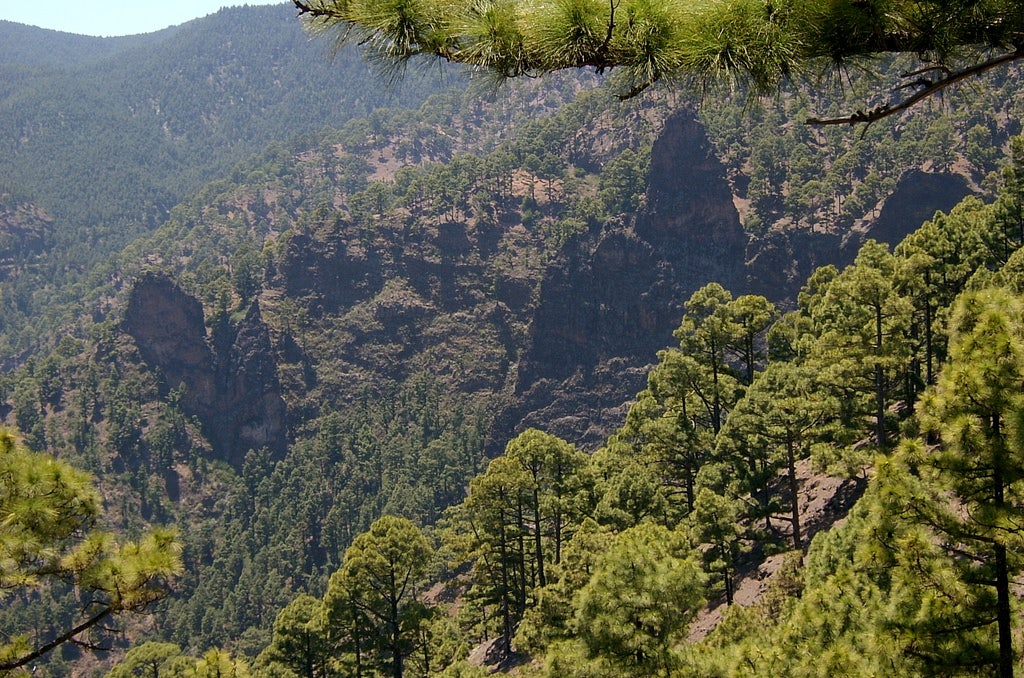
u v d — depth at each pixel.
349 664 59.34
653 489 50.31
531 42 6.40
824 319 62.56
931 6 5.96
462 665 45.19
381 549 54.44
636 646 22.97
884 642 14.44
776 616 30.02
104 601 12.79
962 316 13.77
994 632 14.03
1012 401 12.65
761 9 5.99
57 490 12.70
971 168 199.00
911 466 14.49
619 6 6.17
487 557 58.34
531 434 53.97
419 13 6.25
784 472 57.66
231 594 173.25
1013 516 13.09
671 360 57.38
